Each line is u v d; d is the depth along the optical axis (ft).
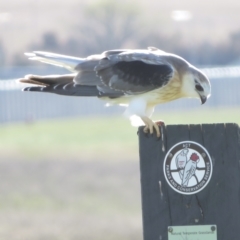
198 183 19.44
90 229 50.98
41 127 105.60
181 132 19.43
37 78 25.45
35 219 53.06
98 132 93.76
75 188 60.85
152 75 25.89
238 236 19.47
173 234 19.52
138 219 52.70
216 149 19.43
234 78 128.16
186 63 26.66
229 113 114.73
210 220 19.48
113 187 60.75
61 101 122.21
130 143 81.61
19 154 75.20
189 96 27.02
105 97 26.09
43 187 61.31
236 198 19.43
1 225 51.90
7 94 120.16
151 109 26.91
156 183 19.49
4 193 59.52
